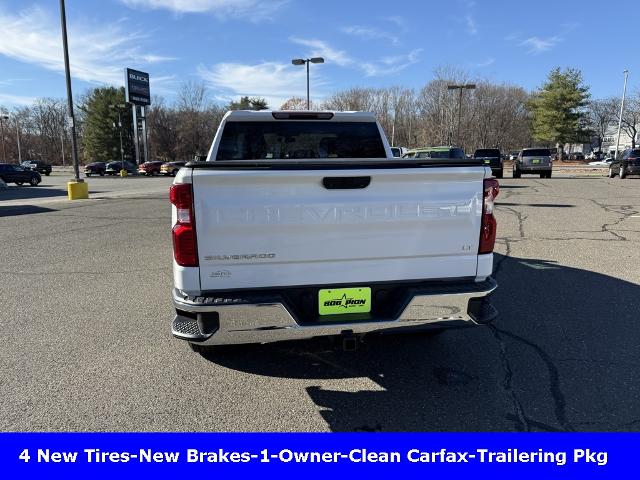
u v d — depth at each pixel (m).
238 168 2.78
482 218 3.11
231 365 3.77
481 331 4.35
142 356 3.93
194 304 2.80
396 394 3.32
